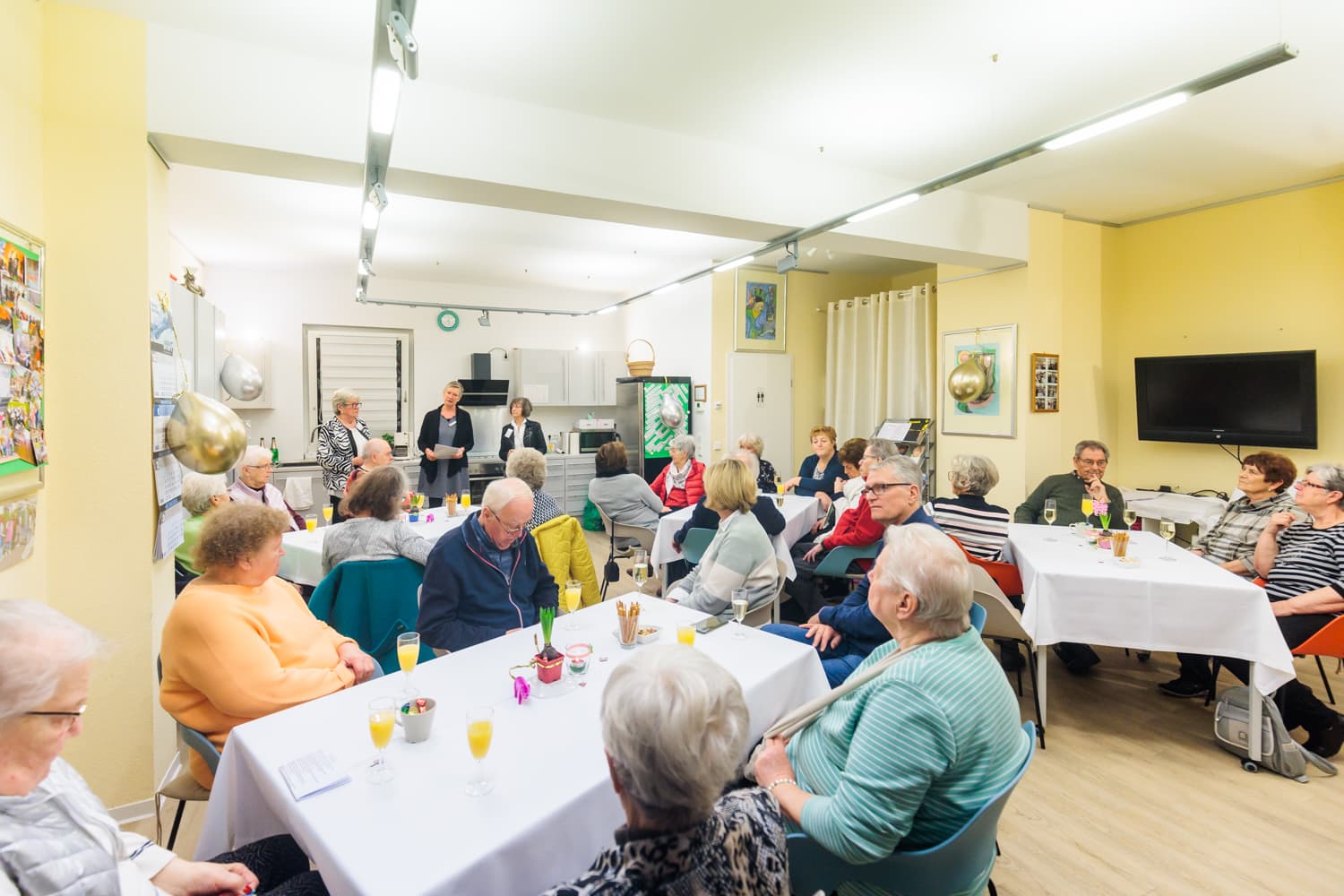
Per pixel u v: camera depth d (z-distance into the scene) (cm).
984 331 496
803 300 705
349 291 669
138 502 221
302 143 252
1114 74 275
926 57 262
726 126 327
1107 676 324
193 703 161
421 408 709
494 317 742
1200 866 191
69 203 212
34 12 204
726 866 85
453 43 249
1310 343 416
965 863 120
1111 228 512
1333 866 190
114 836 111
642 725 84
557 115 305
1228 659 276
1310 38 249
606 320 812
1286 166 388
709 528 316
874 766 119
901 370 612
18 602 98
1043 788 230
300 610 190
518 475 333
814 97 294
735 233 384
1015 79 280
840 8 229
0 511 181
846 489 435
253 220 462
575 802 120
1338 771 239
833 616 221
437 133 281
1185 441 465
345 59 255
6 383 182
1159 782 234
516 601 237
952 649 129
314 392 656
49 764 96
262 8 221
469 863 103
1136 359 490
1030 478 474
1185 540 474
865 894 128
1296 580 264
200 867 121
